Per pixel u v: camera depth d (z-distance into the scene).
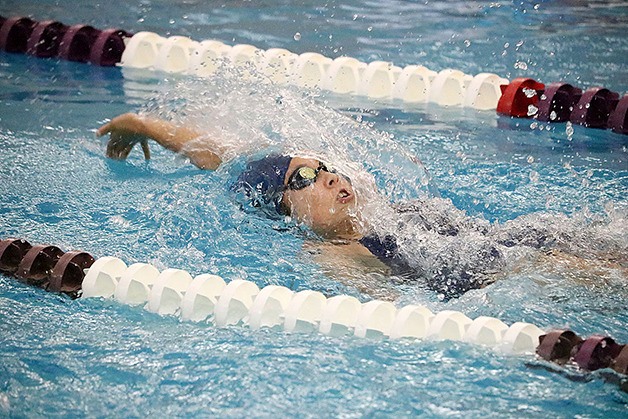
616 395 6.47
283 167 10.06
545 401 6.39
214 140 11.31
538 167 12.36
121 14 21.16
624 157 13.00
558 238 9.16
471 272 8.51
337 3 23.09
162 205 10.34
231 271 8.83
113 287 8.26
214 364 6.89
